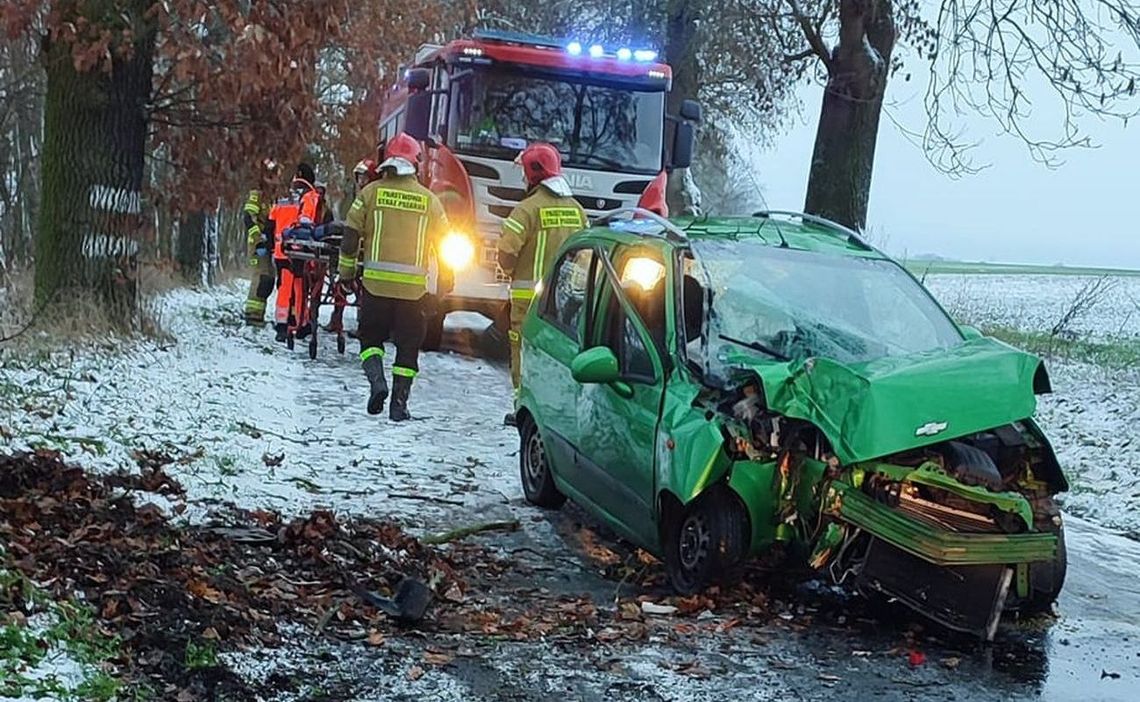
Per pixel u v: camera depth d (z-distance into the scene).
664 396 6.50
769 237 7.55
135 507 6.53
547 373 8.00
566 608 6.02
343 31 15.27
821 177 17.78
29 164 21.48
